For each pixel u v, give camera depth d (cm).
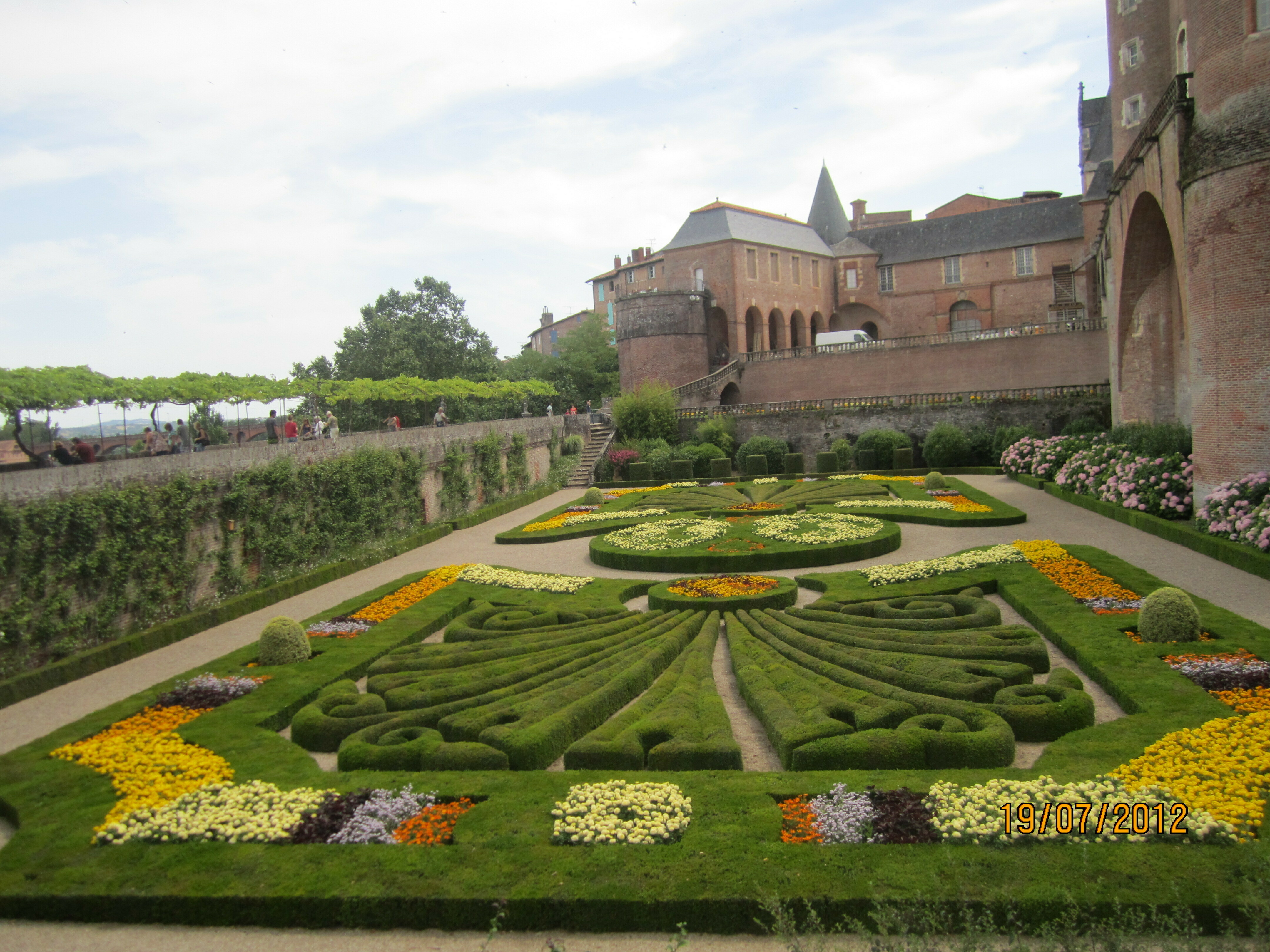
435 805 970
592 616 1775
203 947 793
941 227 7144
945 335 5384
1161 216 2920
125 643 1712
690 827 888
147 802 998
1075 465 3073
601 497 3594
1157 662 1291
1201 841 809
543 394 5869
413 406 4416
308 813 959
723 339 6662
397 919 802
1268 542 1802
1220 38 2059
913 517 2805
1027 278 6662
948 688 1208
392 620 1805
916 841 841
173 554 1941
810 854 827
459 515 3497
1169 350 3189
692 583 1950
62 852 911
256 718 1273
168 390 2355
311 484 2478
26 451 1886
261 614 2041
